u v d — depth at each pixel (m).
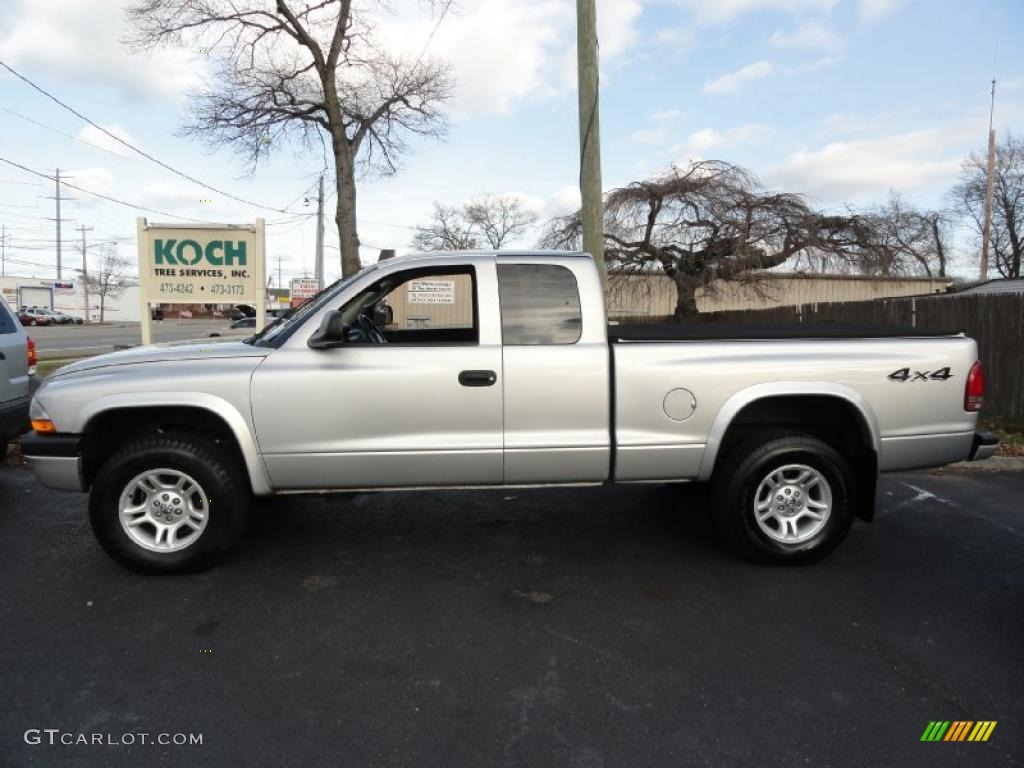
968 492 5.51
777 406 4.07
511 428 3.72
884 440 3.87
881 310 11.27
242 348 3.85
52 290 72.19
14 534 4.41
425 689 2.69
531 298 3.82
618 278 20.44
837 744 2.36
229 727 2.44
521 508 5.01
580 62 7.11
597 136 7.13
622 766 2.25
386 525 4.62
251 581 3.69
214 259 8.71
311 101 16.42
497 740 2.38
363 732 2.42
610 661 2.90
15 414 5.46
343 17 14.43
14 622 3.22
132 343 25.86
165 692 2.65
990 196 28.64
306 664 2.87
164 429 3.90
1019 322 8.43
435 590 3.60
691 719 2.49
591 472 3.81
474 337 3.86
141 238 8.58
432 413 3.67
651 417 3.76
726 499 3.87
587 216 7.21
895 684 2.73
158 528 3.71
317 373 3.61
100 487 3.59
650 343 3.80
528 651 2.98
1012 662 2.90
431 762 2.26
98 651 2.96
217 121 16.11
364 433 3.65
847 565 3.96
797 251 18.39
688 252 19.31
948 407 3.91
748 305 23.83
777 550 3.84
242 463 3.80
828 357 3.83
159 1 13.99
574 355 3.73
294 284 31.14
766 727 2.45
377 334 4.52
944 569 3.90
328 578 3.74
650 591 3.59
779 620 3.27
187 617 3.28
